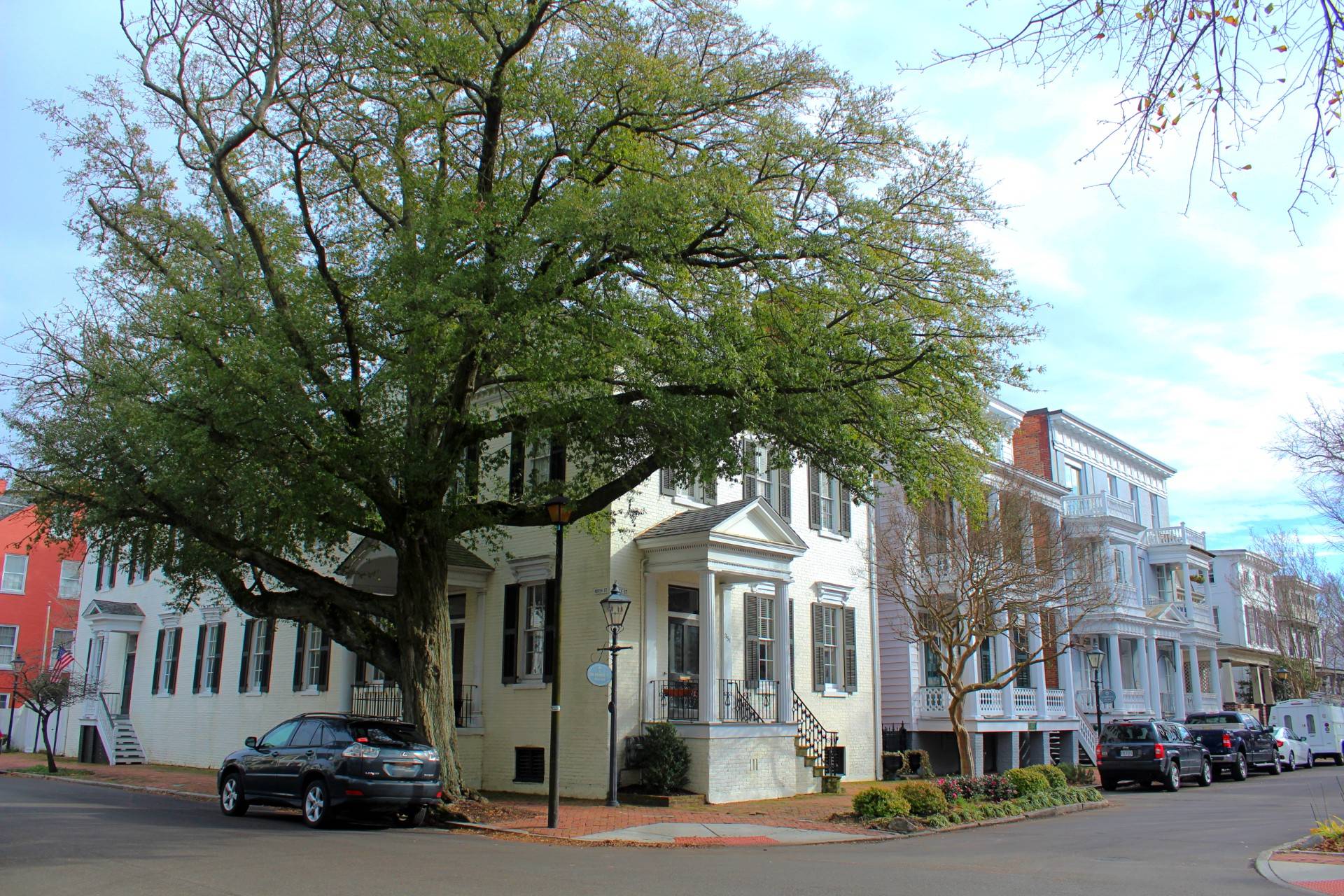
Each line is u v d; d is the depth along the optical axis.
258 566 16.77
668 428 14.03
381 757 14.32
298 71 15.12
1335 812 18.42
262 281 14.73
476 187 15.32
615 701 18.53
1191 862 11.89
